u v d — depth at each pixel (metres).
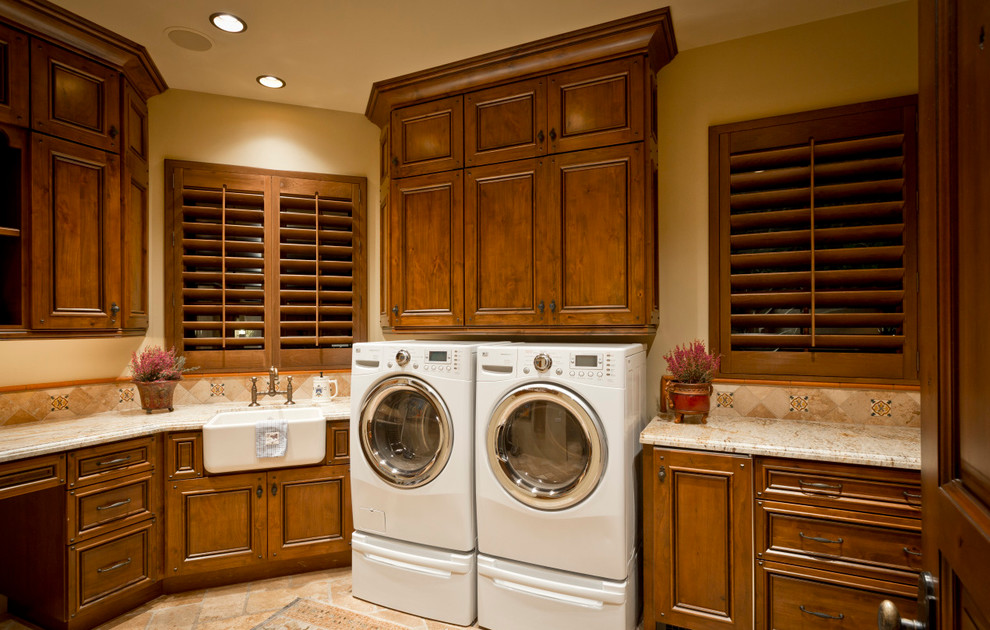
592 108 2.51
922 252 0.69
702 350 2.35
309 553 2.70
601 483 2.05
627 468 2.08
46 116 2.27
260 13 2.32
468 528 2.31
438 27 2.45
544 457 2.30
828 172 2.37
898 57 2.30
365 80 2.98
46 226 2.27
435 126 2.87
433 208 2.87
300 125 3.30
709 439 2.03
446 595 2.31
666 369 2.68
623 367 2.04
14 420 2.45
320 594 2.55
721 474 1.99
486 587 2.25
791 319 2.40
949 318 0.60
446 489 2.32
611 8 2.30
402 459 2.54
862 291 2.28
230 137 3.15
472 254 2.75
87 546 2.17
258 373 3.17
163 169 3.01
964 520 0.53
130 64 2.61
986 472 0.50
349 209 3.40
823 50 2.42
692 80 2.66
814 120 2.41
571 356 2.12
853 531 1.82
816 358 2.40
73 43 2.36
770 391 2.47
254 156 3.20
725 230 2.57
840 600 1.83
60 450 2.07
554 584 2.11
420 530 2.40
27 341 2.53
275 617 2.33
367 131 3.44
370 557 2.48
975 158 0.53
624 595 2.02
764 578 1.94
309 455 2.66
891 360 2.28
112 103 2.52
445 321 2.82
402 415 2.59
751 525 1.95
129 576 2.33
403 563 2.40
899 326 2.27
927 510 0.68
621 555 2.04
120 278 2.56
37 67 2.24
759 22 2.44
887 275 2.25
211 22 2.39
